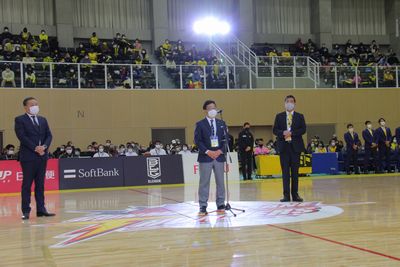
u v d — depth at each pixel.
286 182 9.71
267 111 22.83
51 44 23.64
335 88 23.83
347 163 18.42
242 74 22.98
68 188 15.39
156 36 26.33
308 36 29.53
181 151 18.83
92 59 22.70
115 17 26.50
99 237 6.23
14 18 24.70
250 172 17.00
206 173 8.23
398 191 11.29
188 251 5.20
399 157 19.19
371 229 6.21
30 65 20.09
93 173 15.78
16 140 19.53
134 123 21.27
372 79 24.50
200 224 7.02
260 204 9.34
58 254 5.27
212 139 8.26
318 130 23.66
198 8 27.92
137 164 16.34
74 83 20.66
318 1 29.17
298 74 23.66
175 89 21.83
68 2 25.06
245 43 27.42
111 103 21.02
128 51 23.48
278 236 5.88
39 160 8.53
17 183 14.90
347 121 23.84
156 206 9.70
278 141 9.79
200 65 22.48
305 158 17.84
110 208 9.62
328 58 27.39
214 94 22.30
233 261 4.68
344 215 7.52
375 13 30.89
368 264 4.40
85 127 20.61
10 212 9.57
